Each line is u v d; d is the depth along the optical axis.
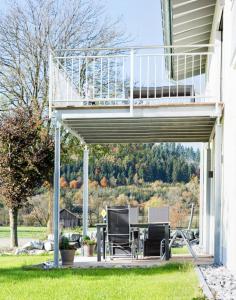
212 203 12.67
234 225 8.48
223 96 10.27
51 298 6.45
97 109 10.52
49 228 18.55
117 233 10.85
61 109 10.55
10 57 19.44
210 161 13.45
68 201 22.77
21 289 7.16
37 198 22.05
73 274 8.77
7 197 16.16
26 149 16.12
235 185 8.56
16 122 16.22
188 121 11.16
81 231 17.69
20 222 22.28
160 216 13.07
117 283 7.60
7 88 19.34
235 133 8.54
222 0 10.46
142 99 10.85
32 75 19.34
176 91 11.00
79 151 19.36
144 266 9.79
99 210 22.47
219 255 9.88
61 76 11.16
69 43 19.98
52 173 16.48
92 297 6.46
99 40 20.23
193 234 18.16
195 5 11.84
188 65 16.45
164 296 6.36
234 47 7.77
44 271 9.31
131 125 11.60
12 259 12.52
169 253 11.15
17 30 19.52
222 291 6.69
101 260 11.16
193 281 7.56
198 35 14.27
